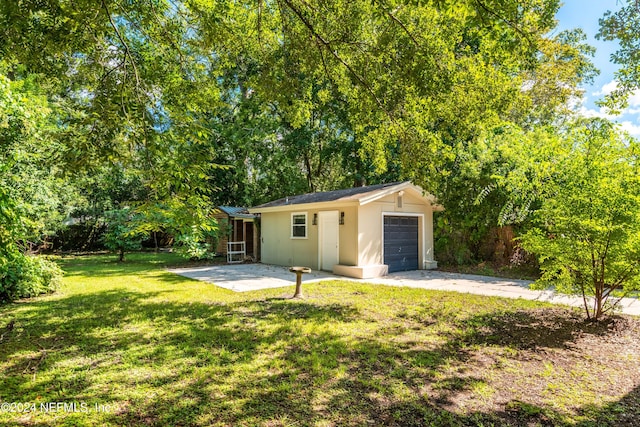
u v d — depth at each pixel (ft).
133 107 13.39
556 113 59.21
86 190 64.49
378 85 20.66
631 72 21.97
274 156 64.90
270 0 22.67
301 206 40.86
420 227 42.09
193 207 18.30
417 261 41.83
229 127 62.08
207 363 13.08
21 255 22.97
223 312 20.48
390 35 18.52
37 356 13.78
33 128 21.85
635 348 14.70
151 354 13.94
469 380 11.78
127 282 31.53
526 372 12.42
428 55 18.47
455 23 18.75
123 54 16.12
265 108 27.96
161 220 34.30
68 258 55.21
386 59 19.71
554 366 12.92
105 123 12.51
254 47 23.52
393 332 16.78
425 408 10.01
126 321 18.60
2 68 19.98
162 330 17.02
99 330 17.03
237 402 10.29
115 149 14.01
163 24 19.69
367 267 34.78
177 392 10.87
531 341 15.61
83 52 16.70
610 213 16.14
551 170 27.53
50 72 18.56
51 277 26.21
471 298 24.29
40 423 9.21
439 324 18.15
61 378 11.84
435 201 41.24
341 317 19.44
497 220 37.32
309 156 69.87
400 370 12.50
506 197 35.76
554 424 9.27
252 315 19.84
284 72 21.88
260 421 9.32
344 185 74.08
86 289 27.91
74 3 13.70
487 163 37.45
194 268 42.86
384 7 17.10
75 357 13.66
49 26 15.39
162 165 15.49
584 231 16.66
